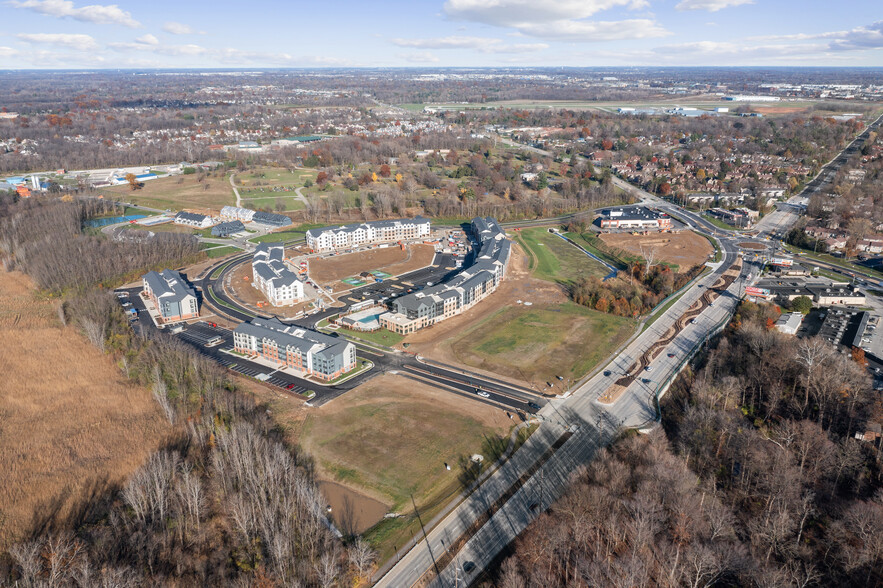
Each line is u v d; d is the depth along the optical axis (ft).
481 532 497.87
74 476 558.97
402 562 466.70
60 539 458.09
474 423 653.30
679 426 650.84
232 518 498.69
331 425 645.10
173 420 642.22
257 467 532.32
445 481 561.02
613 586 413.80
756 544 465.88
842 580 435.12
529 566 447.01
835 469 542.57
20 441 611.47
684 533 457.68
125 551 464.24
